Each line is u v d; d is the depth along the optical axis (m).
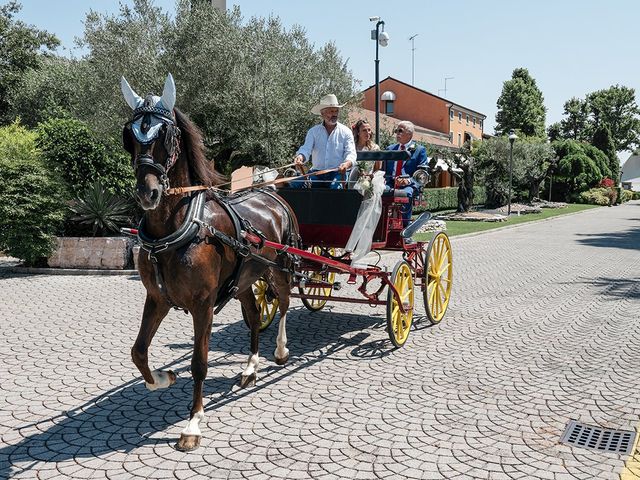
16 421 4.58
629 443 4.30
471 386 5.46
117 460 3.98
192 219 4.25
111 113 14.16
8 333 7.02
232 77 14.19
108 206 12.05
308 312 8.45
